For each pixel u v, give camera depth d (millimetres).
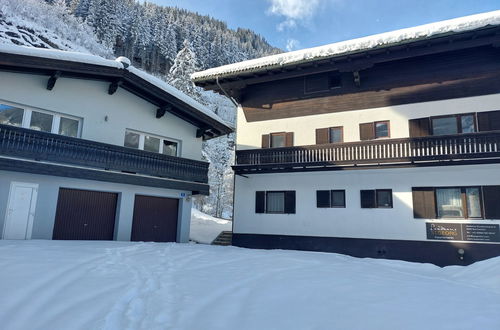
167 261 8422
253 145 17891
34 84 12297
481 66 14133
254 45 127688
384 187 14836
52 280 5531
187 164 16109
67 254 7879
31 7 48281
